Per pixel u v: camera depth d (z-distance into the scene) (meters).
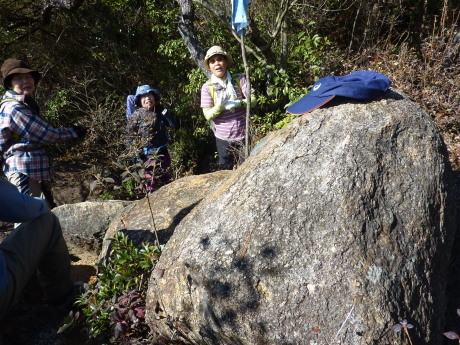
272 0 7.29
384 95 2.76
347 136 2.47
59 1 7.64
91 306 2.55
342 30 8.04
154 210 3.42
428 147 2.53
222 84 4.94
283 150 2.53
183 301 2.23
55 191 6.50
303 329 1.97
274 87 6.13
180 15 6.83
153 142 4.92
